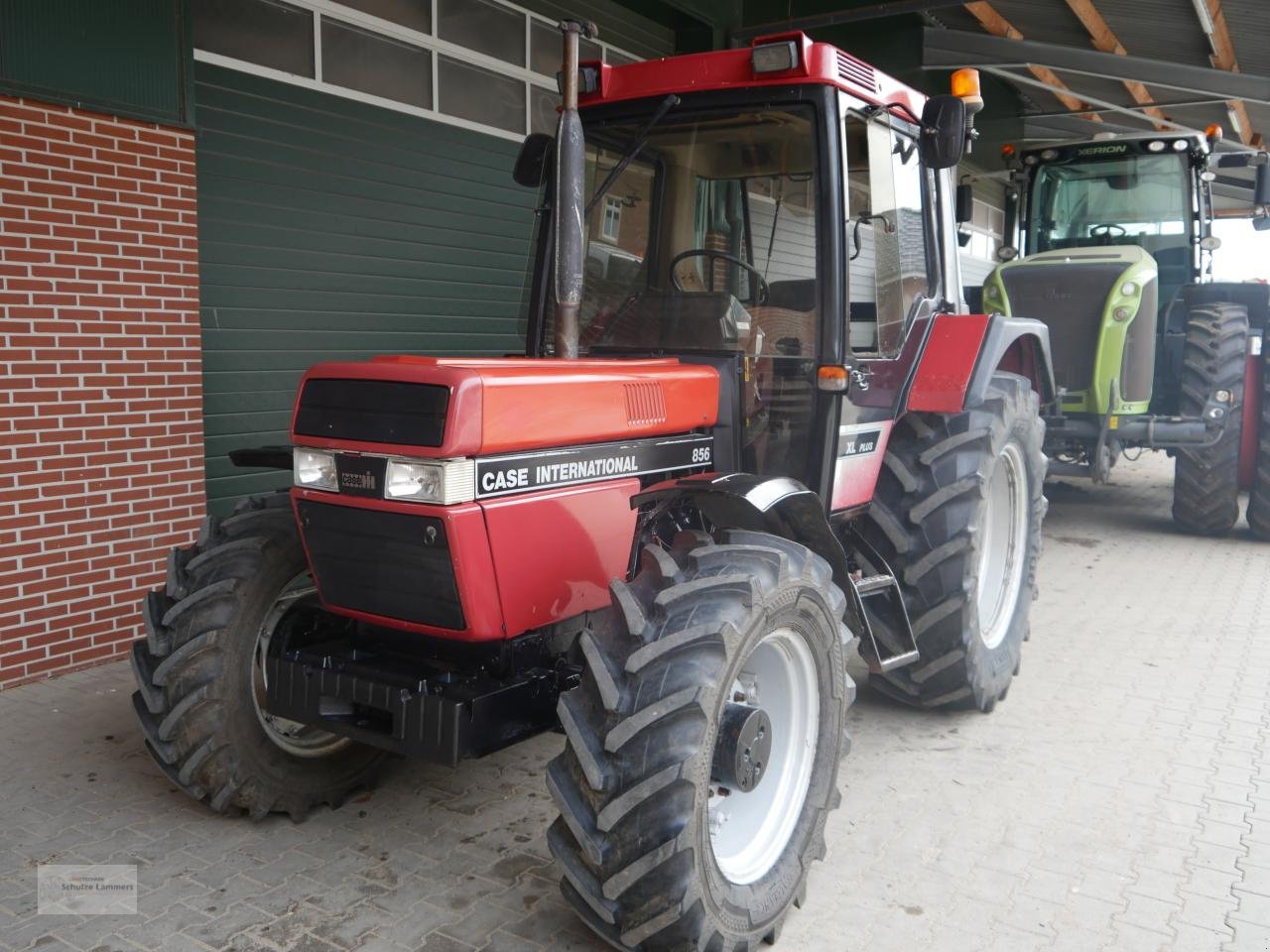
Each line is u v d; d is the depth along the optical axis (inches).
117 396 174.9
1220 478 272.8
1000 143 493.7
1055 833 123.6
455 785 135.0
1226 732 153.4
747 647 95.7
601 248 133.3
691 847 88.7
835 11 321.4
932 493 145.9
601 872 90.6
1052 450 285.4
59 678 170.2
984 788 135.0
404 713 103.1
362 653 114.6
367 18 223.9
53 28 161.0
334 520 102.6
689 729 90.0
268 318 209.6
